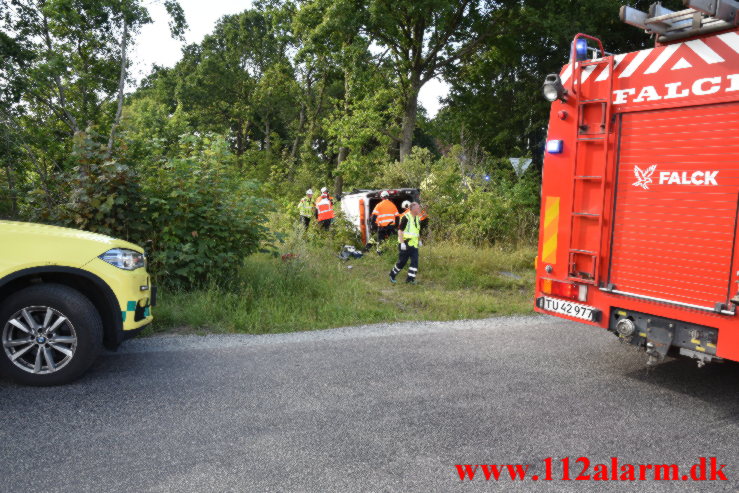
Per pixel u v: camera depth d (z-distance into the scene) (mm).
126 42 21891
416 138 43250
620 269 4793
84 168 7352
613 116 4801
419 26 28172
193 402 4270
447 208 15375
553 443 3709
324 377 4934
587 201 5020
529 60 27922
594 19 24188
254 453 3465
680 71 4328
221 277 7953
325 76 39188
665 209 4449
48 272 4684
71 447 3486
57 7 19234
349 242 14719
